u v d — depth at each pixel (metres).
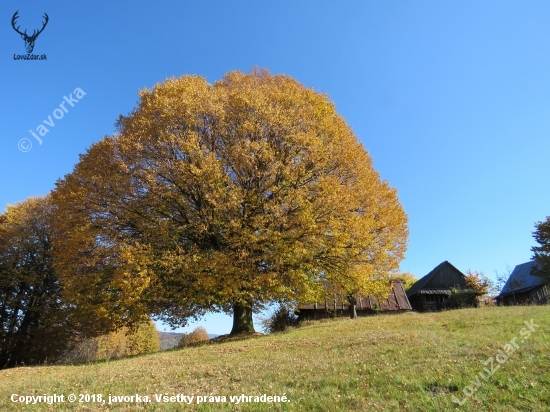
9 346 24.94
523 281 41.97
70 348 27.48
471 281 34.88
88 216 17.27
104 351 34.41
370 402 5.96
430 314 17.03
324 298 19.84
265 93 19.91
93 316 17.59
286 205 17.17
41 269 26.62
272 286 17.02
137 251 15.62
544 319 11.62
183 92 18.20
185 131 17.78
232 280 16.06
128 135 17.72
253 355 10.68
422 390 6.25
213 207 17.09
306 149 18.39
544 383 6.08
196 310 19.34
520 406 5.42
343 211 17.39
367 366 7.97
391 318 16.62
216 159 16.92
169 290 17.08
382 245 19.83
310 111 20.03
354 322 16.38
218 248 18.38
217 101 18.77
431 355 8.40
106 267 17.06
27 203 28.11
